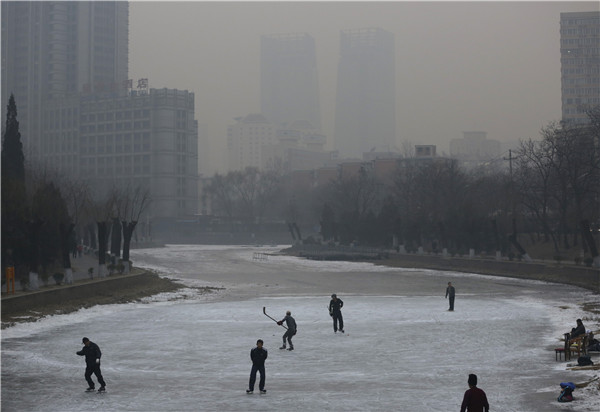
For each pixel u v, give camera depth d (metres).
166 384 24.03
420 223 109.38
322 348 31.28
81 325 39.25
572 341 27.53
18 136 62.91
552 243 90.06
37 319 40.53
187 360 28.61
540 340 32.69
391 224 120.69
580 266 67.38
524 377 24.30
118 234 87.94
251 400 21.52
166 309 47.62
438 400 21.11
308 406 20.62
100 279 55.28
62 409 20.66
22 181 61.72
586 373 24.64
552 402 20.47
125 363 27.98
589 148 82.06
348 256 110.38
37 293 43.50
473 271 81.38
